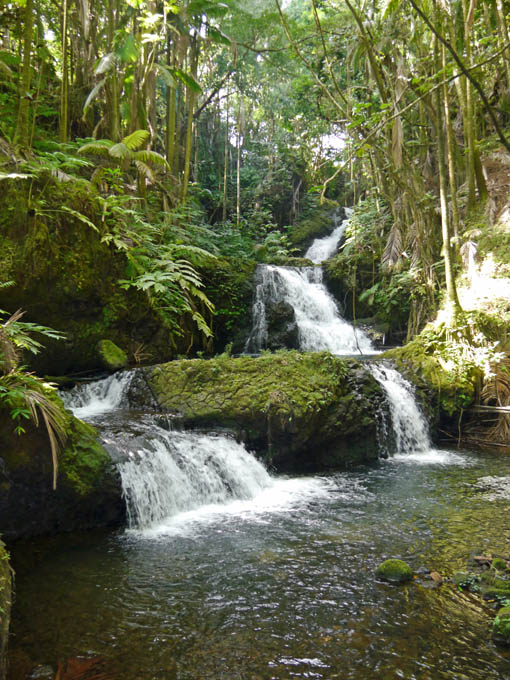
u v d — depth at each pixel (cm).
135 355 991
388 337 1441
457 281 1160
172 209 1273
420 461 879
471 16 899
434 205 1261
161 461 635
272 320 1346
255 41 1652
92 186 941
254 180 2458
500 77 1216
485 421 1030
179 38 1263
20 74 973
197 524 587
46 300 821
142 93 1232
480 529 559
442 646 354
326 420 841
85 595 424
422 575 456
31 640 363
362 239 1553
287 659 340
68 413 593
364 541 530
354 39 1103
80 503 566
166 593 428
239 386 809
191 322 1192
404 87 988
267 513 620
